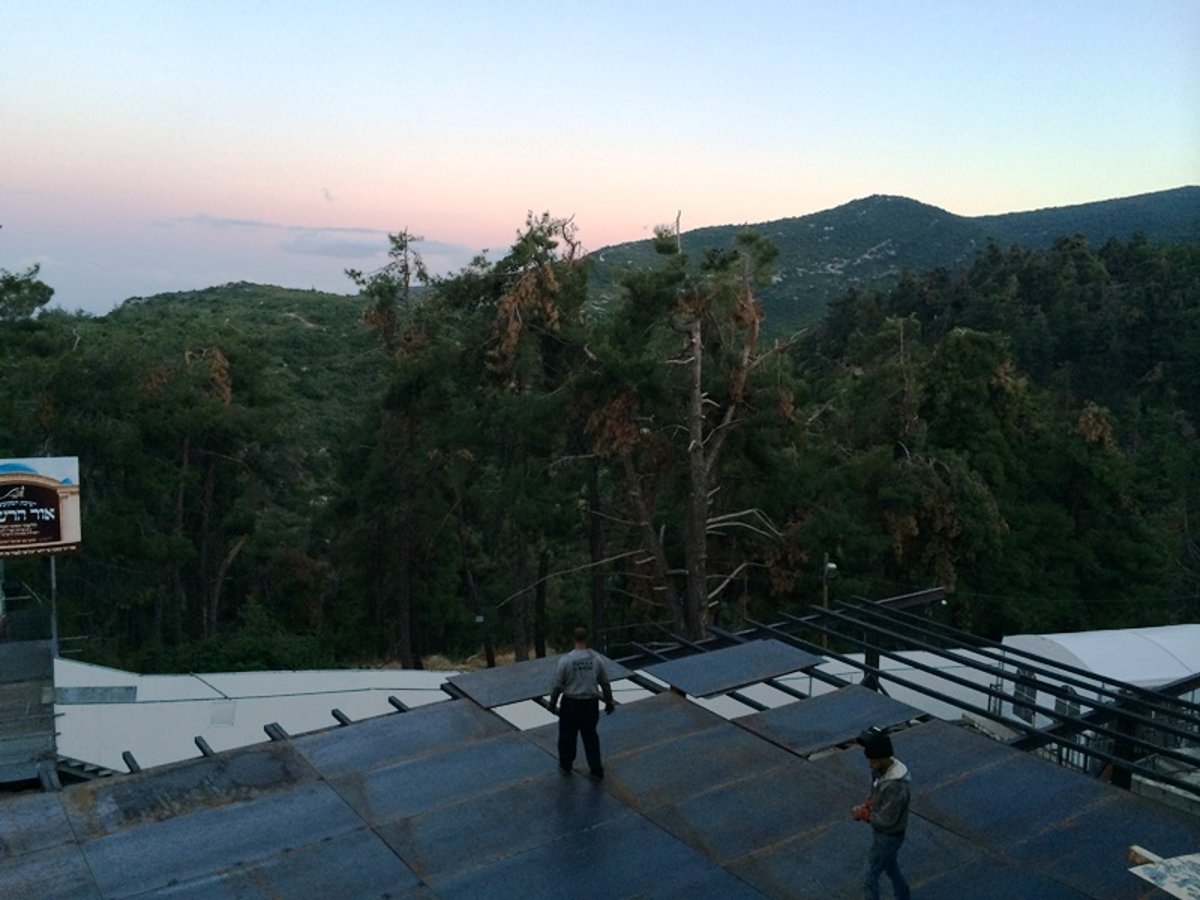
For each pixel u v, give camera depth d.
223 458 47.59
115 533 39.72
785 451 36.41
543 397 33.81
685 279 32.34
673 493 38.91
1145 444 61.38
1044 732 10.90
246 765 10.41
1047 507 44.22
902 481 39.44
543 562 42.88
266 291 150.00
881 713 11.60
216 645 38.91
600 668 10.00
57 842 8.83
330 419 76.06
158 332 62.28
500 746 10.84
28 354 42.91
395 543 44.09
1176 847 8.67
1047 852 8.64
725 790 9.81
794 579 37.34
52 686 24.84
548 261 35.62
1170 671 22.59
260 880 8.23
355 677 26.06
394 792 9.80
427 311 39.38
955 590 40.47
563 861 8.55
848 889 8.12
